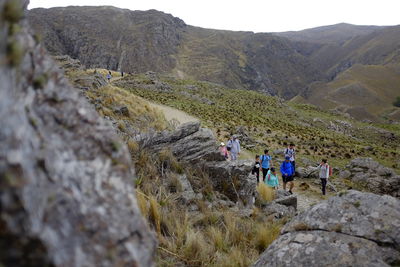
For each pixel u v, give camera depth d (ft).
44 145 5.22
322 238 14.11
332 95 636.48
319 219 15.21
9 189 4.24
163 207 20.26
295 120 216.74
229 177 29.35
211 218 21.29
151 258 6.32
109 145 6.66
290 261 13.58
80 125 6.34
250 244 19.51
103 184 5.99
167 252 15.75
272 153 85.10
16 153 4.45
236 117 150.00
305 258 13.42
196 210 22.70
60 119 5.98
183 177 26.45
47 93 5.96
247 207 27.66
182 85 259.19
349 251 13.10
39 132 5.29
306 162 80.74
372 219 14.26
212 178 29.30
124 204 6.15
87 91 69.31
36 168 4.84
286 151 46.55
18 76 5.14
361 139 207.41
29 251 4.34
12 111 4.69
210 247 17.21
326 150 106.22
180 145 31.14
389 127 306.35
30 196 4.49
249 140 98.22
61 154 5.51
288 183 57.47
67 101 6.37
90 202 5.52
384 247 13.14
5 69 4.79
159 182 23.73
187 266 15.30
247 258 16.90
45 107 5.78
